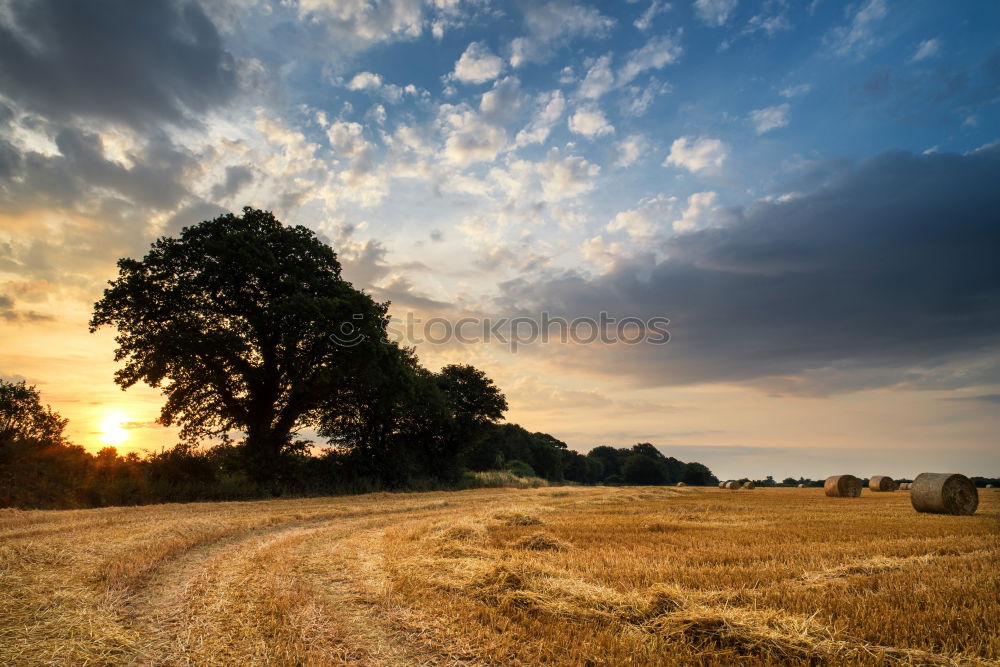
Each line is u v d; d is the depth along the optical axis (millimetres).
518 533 11922
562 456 101250
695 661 4641
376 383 32188
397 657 4840
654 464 115062
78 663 4711
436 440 45656
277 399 30062
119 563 8219
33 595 6484
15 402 20594
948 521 15023
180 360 25516
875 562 8180
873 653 4629
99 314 26141
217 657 4852
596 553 9438
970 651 4695
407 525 14336
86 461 21562
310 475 30984
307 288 29078
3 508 16734
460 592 6688
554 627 5387
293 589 6988
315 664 4648
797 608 5797
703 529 12961
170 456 24625
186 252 27156
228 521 13672
